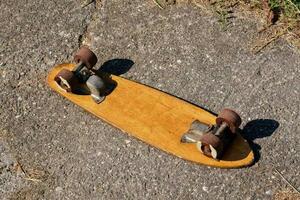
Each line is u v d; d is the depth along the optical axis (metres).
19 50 1.45
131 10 1.49
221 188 1.16
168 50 1.40
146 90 1.30
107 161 1.22
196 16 1.46
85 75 1.33
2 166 1.24
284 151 1.20
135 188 1.18
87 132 1.27
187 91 1.32
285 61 1.35
